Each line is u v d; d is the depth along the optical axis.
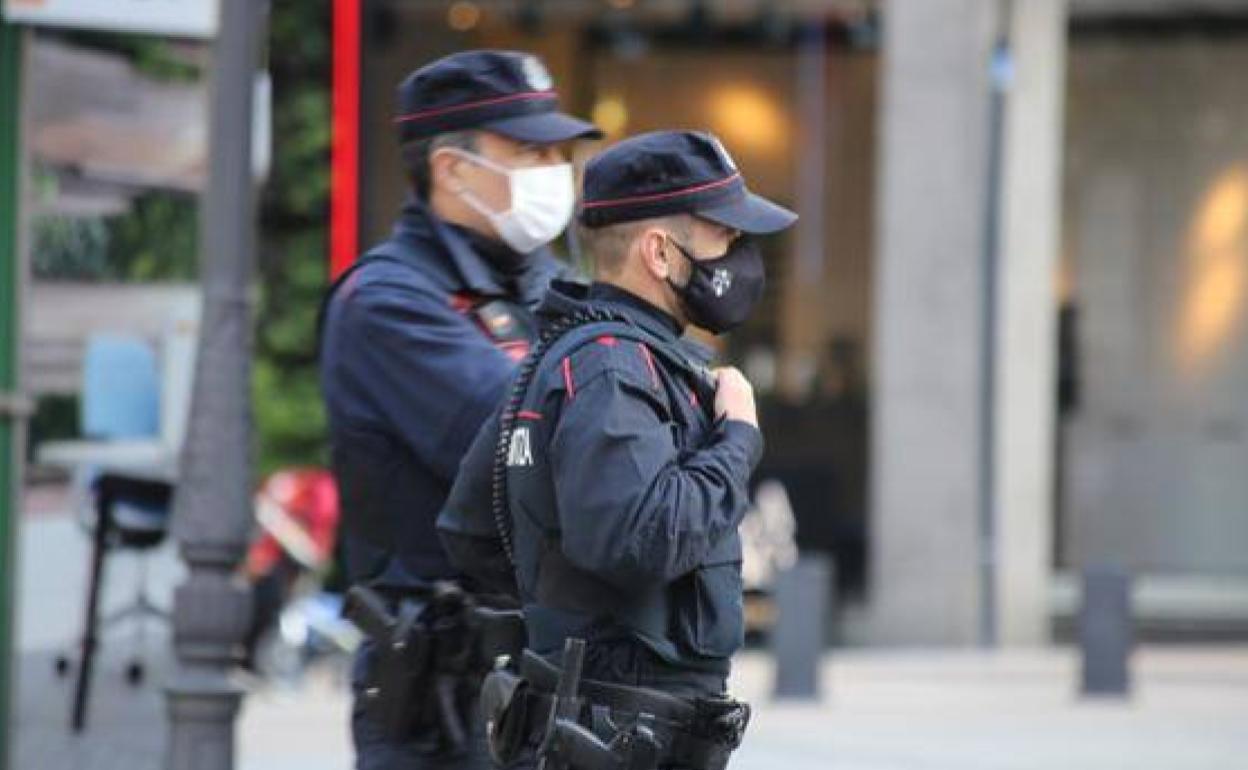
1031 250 54.09
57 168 28.20
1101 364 56.66
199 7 27.83
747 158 57.78
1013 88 53.88
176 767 21.45
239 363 21.94
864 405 56.66
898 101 53.69
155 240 29.05
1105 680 44.28
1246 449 56.28
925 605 53.97
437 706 15.53
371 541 15.91
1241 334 56.34
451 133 15.77
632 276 12.90
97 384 28.75
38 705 28.11
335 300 16.03
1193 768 34.81
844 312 57.28
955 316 53.72
